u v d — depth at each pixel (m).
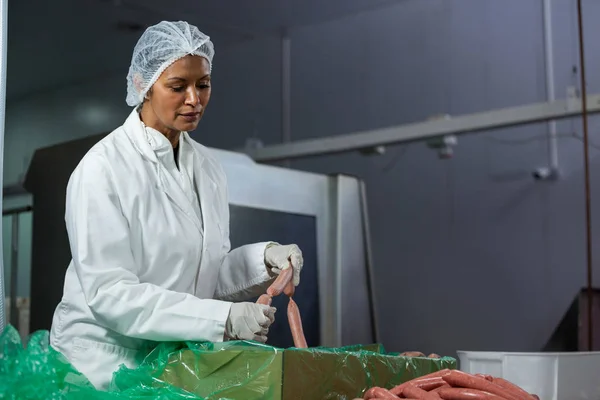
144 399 1.47
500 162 5.26
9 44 5.72
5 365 1.39
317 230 3.43
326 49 5.90
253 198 3.19
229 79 6.17
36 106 6.14
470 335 5.29
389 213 5.71
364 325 3.51
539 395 2.14
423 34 5.52
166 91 1.77
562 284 4.97
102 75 5.80
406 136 4.63
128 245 1.71
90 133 5.83
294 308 1.82
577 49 4.92
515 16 5.16
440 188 5.49
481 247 5.29
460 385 1.55
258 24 5.76
